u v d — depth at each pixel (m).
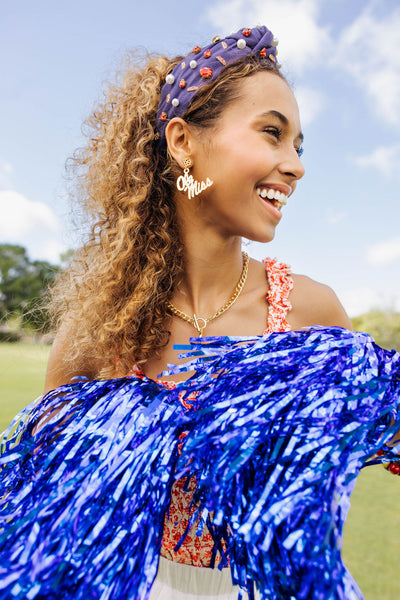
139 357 0.95
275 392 0.66
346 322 1.10
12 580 0.57
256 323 0.98
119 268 1.00
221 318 0.97
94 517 0.63
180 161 0.89
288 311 1.00
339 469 0.56
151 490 0.68
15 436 0.83
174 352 0.96
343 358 0.68
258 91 0.83
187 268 0.98
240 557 0.60
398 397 0.65
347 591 0.51
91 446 0.72
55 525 0.62
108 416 0.75
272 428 0.62
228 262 0.96
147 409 0.75
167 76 0.93
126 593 0.60
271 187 0.84
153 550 0.64
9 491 0.76
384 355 0.71
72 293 1.11
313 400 0.63
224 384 0.71
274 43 0.90
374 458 0.67
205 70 0.86
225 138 0.83
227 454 0.61
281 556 0.54
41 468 0.73
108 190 1.11
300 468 0.58
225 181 0.83
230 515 0.62
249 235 0.87
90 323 1.01
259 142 0.81
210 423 0.67
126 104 1.08
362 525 3.03
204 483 0.63
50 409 0.83
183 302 0.99
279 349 0.73
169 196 0.98
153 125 1.00
